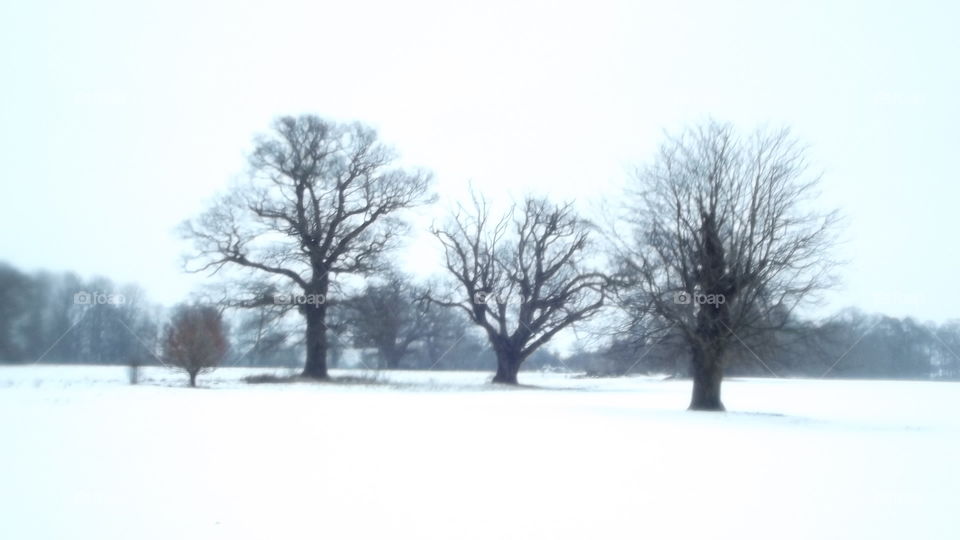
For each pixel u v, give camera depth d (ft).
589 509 41.27
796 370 133.69
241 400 116.26
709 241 118.21
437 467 53.78
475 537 35.53
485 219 200.54
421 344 267.80
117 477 48.03
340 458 57.16
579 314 191.93
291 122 173.17
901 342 265.13
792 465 57.47
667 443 70.28
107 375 176.04
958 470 55.52
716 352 117.60
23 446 60.70
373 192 177.58
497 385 188.14
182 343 156.66
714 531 37.04
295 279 172.45
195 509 39.86
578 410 112.06
